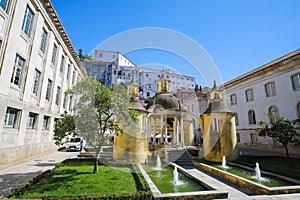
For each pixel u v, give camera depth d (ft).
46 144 44.24
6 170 26.02
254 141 59.98
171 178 22.59
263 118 56.39
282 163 32.94
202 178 25.04
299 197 16.29
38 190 15.78
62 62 57.52
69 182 17.98
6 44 28.73
